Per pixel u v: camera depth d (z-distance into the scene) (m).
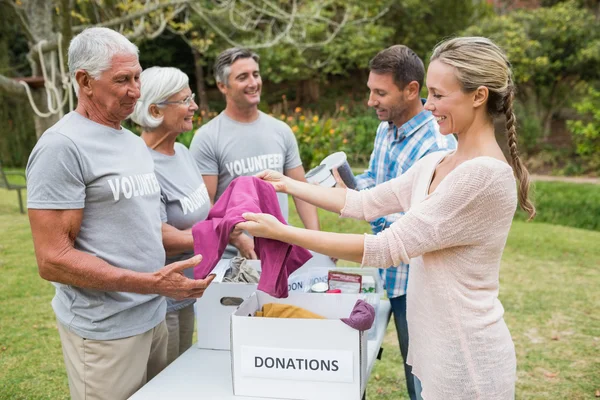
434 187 1.65
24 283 4.85
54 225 1.60
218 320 1.96
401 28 16.70
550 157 12.78
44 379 3.26
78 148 1.63
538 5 16.28
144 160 1.88
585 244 6.31
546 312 4.30
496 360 1.51
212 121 2.84
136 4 8.12
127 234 1.75
